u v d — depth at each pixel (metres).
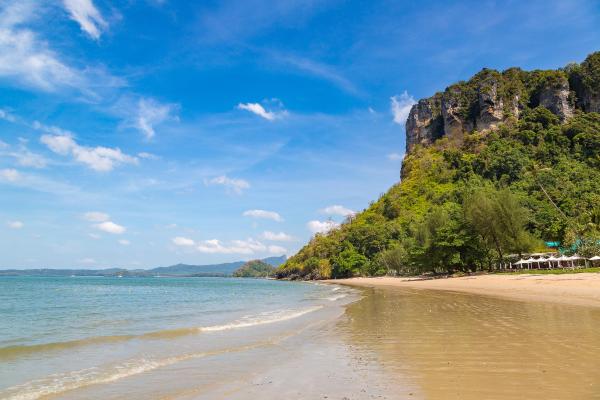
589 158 129.62
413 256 83.81
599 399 7.16
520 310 21.53
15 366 12.37
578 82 158.00
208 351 14.14
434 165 176.12
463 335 14.60
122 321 24.78
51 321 25.39
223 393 8.98
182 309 33.34
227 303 40.12
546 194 107.06
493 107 170.88
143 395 9.16
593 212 78.12
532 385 8.11
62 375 11.16
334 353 12.85
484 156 153.12
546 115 153.12
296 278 190.38
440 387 8.30
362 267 141.88
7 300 46.94
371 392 8.30
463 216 76.06
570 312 19.67
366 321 20.80
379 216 170.12
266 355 13.16
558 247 79.81
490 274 65.56
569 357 10.30
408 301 32.66
